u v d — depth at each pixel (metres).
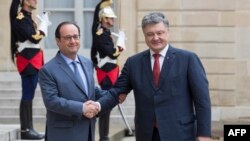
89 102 6.62
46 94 6.63
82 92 6.76
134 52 15.76
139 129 6.59
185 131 6.45
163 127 6.43
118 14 15.84
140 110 6.57
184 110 6.48
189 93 6.54
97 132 12.05
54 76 6.69
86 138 6.73
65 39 6.74
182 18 15.85
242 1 15.95
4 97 14.98
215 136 13.82
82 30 16.27
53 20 16.38
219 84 15.95
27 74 9.57
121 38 10.98
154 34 6.46
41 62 9.74
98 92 7.07
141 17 15.79
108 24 10.43
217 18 15.91
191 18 15.88
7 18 15.57
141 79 6.57
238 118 15.80
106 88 10.44
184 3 15.84
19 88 15.26
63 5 16.41
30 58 9.55
